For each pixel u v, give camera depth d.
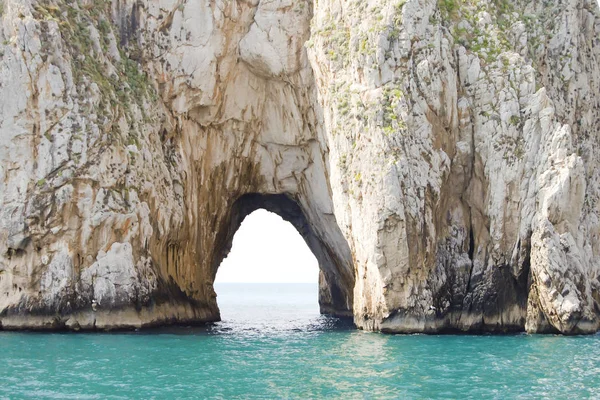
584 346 30.05
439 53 38.03
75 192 35.53
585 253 37.75
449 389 21.75
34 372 23.98
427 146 36.50
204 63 42.41
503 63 38.66
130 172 37.56
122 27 42.22
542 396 20.92
